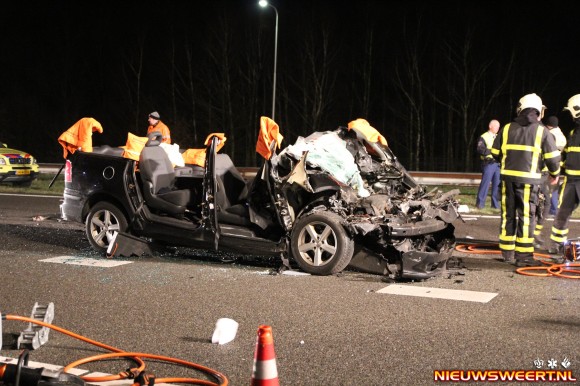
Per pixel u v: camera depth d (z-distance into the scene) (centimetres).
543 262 892
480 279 803
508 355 533
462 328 602
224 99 4875
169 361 523
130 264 887
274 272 830
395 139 4844
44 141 4603
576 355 533
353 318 634
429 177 2122
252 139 4859
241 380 489
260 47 4869
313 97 4881
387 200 844
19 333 592
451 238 887
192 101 4762
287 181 815
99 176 957
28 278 802
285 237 837
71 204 984
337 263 799
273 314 649
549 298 708
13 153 1912
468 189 2059
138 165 959
